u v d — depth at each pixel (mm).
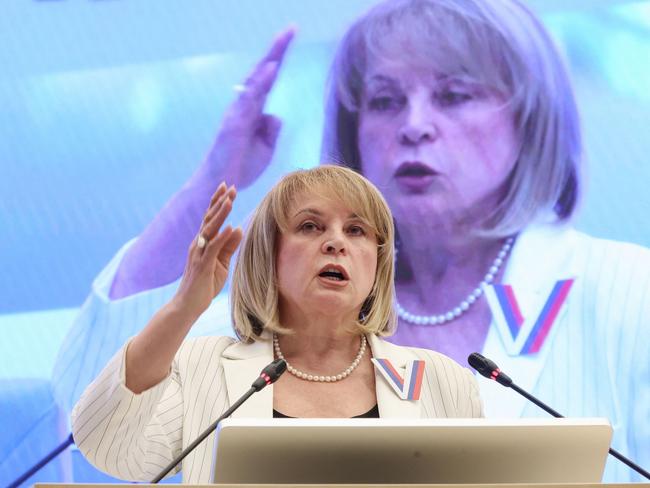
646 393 10844
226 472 4754
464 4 11680
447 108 11484
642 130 11492
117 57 11523
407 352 6652
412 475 4844
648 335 10953
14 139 11297
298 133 11430
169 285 11125
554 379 10859
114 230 11203
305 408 6156
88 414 5461
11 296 10984
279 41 11594
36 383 10805
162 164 11344
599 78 11594
